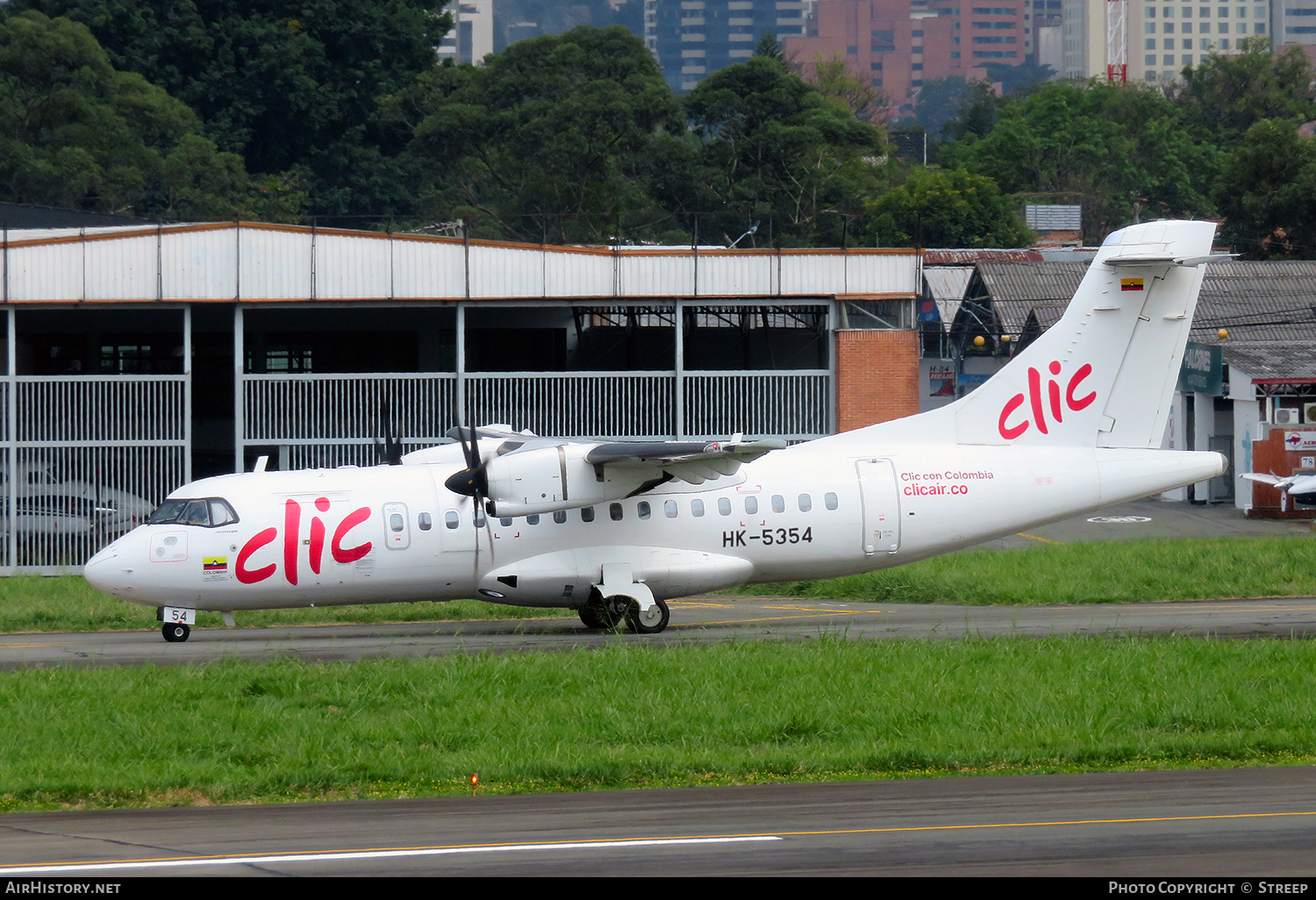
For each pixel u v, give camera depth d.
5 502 133.00
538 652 75.75
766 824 42.97
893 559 91.88
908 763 54.28
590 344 168.00
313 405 137.50
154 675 70.62
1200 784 48.62
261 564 85.31
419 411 139.25
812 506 90.31
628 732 59.84
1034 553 128.00
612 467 85.56
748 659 73.25
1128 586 106.69
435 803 48.12
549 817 44.78
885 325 144.12
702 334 170.50
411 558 86.62
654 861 38.31
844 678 68.81
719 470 86.38
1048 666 71.00
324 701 65.56
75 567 132.75
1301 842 39.41
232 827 44.03
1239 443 173.88
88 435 134.25
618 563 88.00
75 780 52.03
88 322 158.75
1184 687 66.25
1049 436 93.75
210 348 165.62
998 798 46.66
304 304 136.38
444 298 137.50
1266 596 103.44
